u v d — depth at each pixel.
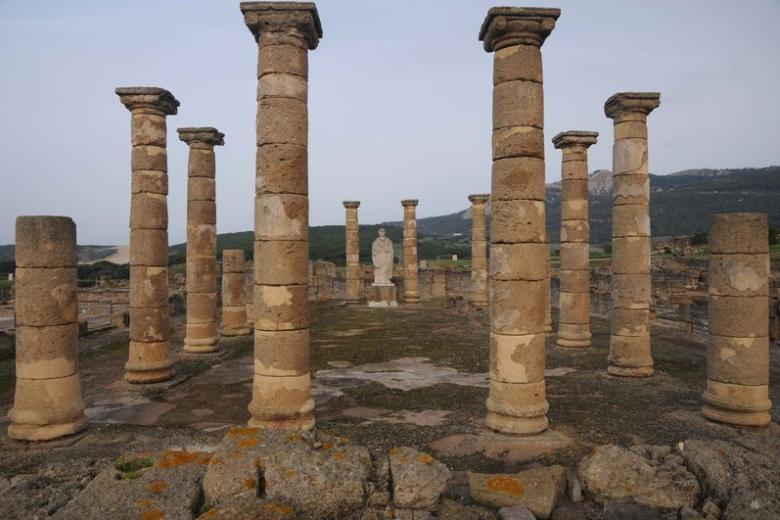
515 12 10.38
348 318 30.80
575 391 14.15
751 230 11.12
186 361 18.20
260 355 10.70
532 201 10.55
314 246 85.88
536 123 10.63
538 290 10.55
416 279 40.00
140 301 15.30
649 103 15.51
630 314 15.70
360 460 8.26
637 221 15.64
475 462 9.37
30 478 8.61
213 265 19.97
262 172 10.73
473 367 17.59
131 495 7.30
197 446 10.07
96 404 13.40
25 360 10.58
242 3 10.56
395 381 15.70
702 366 17.09
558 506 7.99
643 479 8.12
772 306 20.69
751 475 7.91
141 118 15.46
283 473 7.63
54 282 10.69
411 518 7.59
